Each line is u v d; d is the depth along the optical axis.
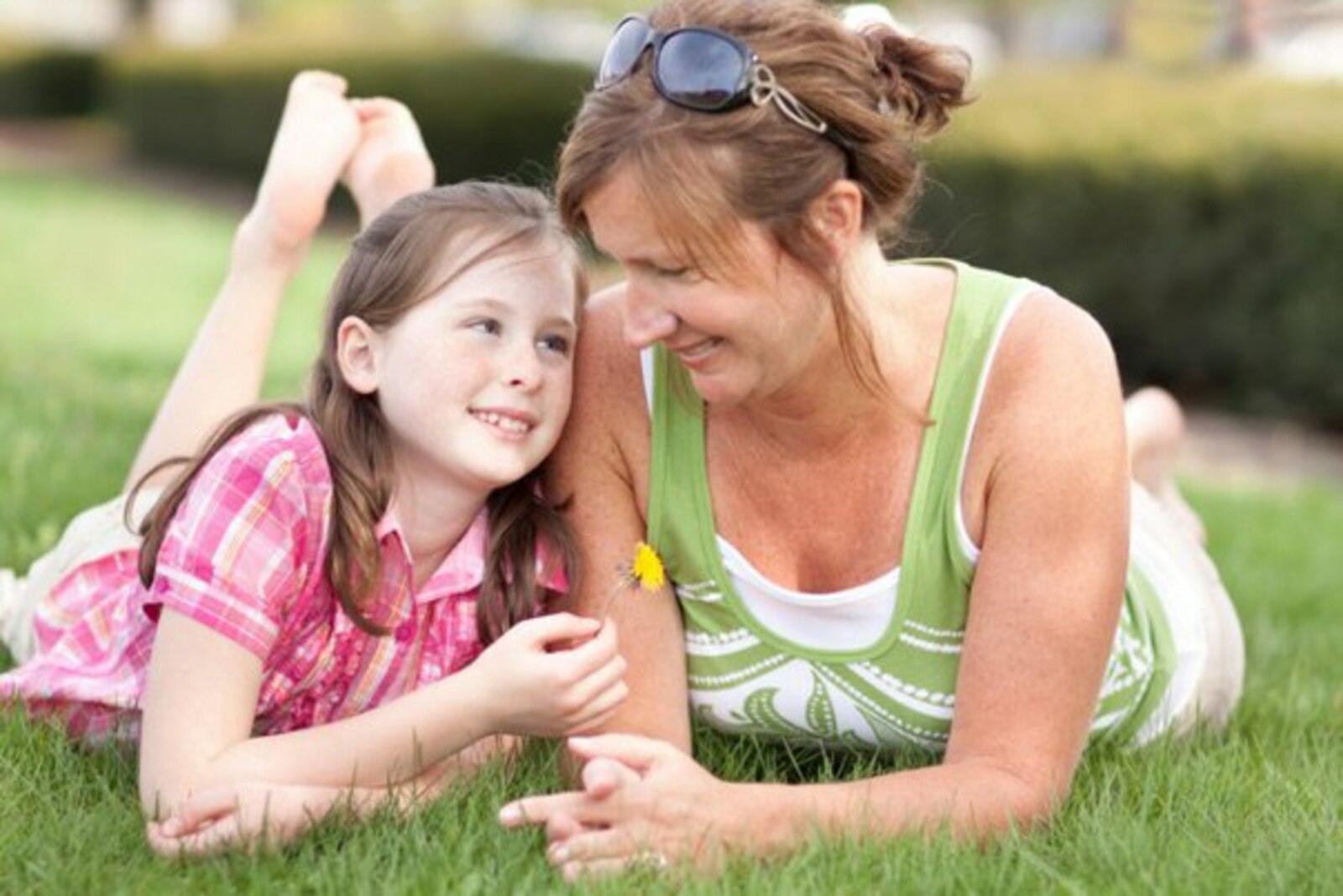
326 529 3.32
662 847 2.94
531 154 19.38
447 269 3.31
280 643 3.36
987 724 3.16
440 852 2.97
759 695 3.46
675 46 2.77
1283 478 9.60
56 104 33.12
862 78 2.89
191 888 2.90
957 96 3.06
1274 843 3.16
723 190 2.77
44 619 3.94
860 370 3.05
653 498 3.38
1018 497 3.15
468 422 3.28
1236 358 11.16
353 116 4.69
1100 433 3.16
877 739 3.54
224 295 4.57
